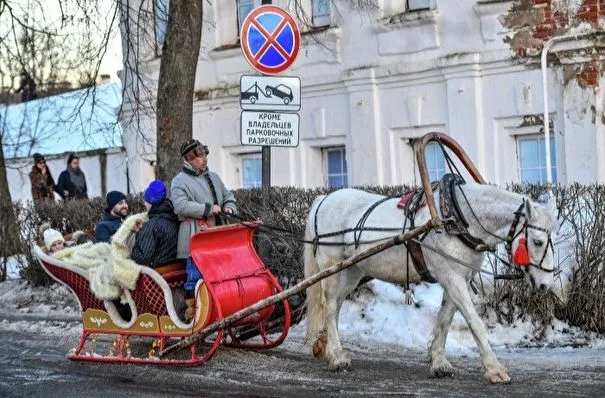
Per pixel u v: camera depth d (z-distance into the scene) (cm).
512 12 1547
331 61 1789
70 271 1057
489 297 1150
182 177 1055
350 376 962
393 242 922
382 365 1012
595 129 1473
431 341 991
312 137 1831
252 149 1923
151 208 1052
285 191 1294
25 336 1253
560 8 1497
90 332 1066
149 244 1021
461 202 920
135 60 1639
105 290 1024
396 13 1694
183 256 1039
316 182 1850
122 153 2406
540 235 883
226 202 1085
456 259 912
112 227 1200
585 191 1123
